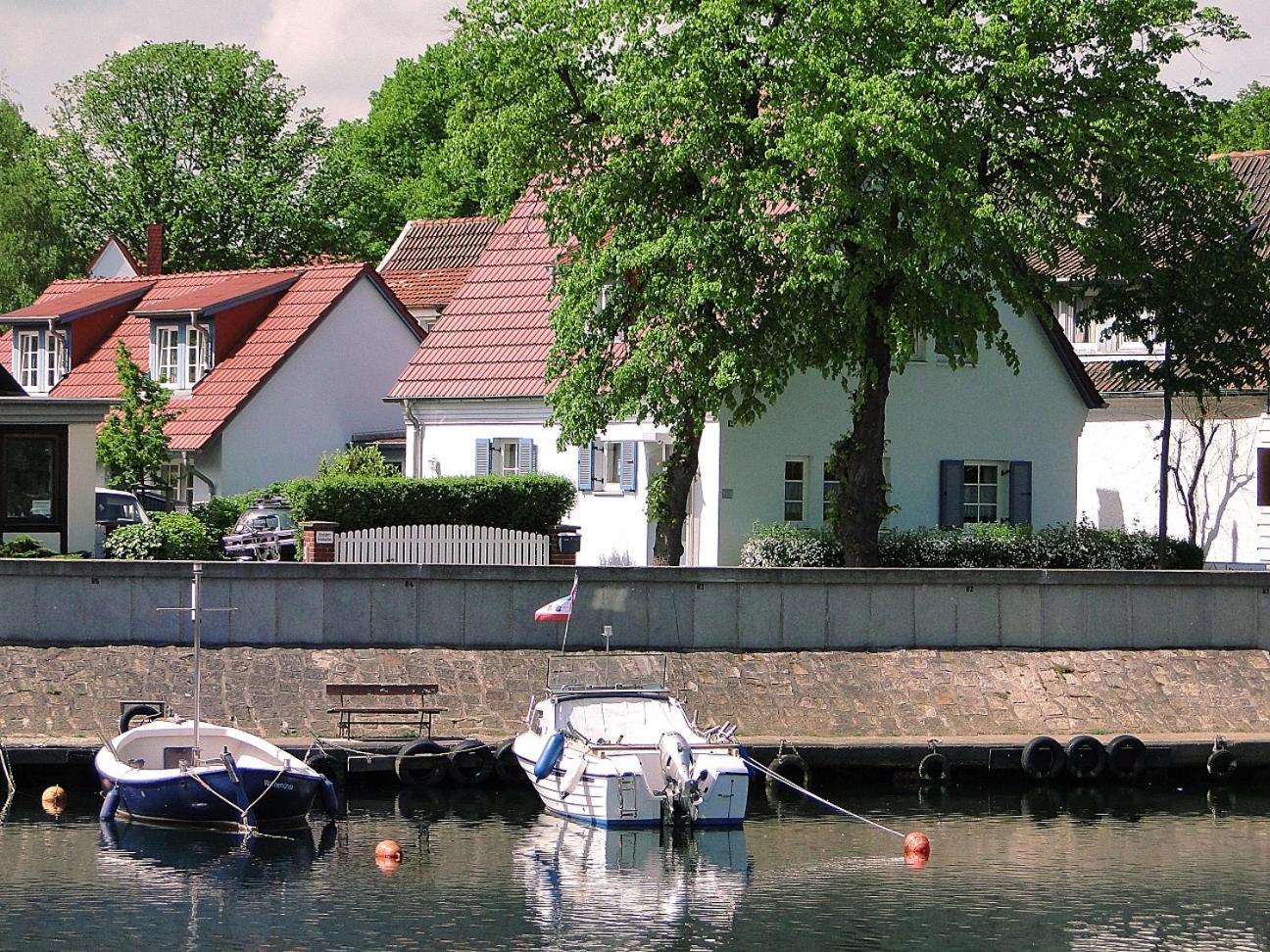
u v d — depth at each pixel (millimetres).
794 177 39219
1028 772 34719
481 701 35156
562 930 25141
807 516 47969
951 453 50219
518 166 41000
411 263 80125
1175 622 38438
